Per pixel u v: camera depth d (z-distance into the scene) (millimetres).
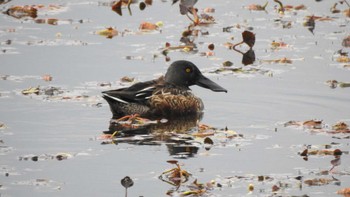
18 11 23609
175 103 16734
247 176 12844
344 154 13883
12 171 13023
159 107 16688
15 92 17234
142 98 16641
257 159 13656
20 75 18312
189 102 16781
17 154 13836
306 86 17781
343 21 22781
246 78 18453
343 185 12461
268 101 17031
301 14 23516
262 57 19875
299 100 17016
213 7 24328
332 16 23250
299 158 13711
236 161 13578
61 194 12094
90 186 12430
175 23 22781
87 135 14977
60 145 14359
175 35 21625
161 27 22359
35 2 24641
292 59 19641
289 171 13102
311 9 24000
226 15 23484
